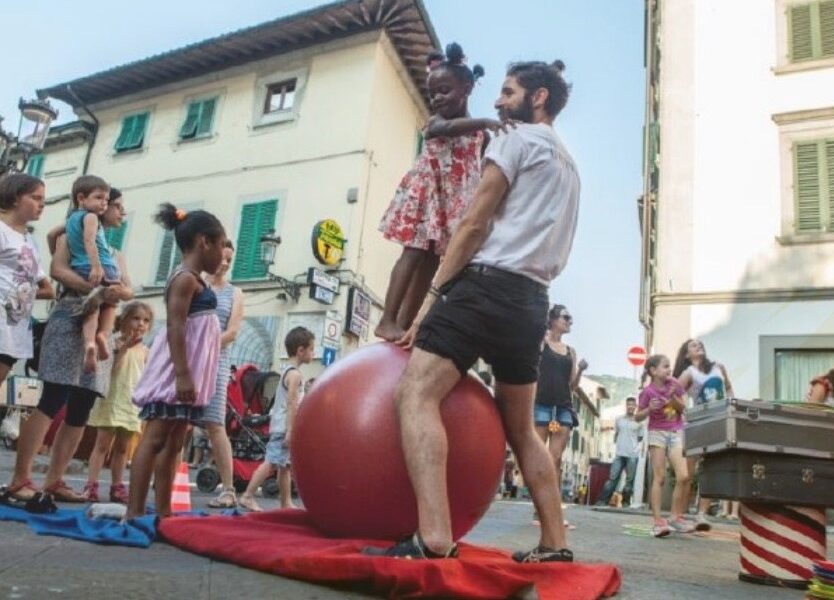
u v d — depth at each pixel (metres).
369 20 14.83
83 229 3.75
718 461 3.18
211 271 3.13
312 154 14.88
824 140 11.77
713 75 12.71
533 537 4.54
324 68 15.36
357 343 13.98
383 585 1.88
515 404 2.55
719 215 12.07
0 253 3.41
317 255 13.30
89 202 3.89
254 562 2.16
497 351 2.37
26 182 3.55
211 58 16.44
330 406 2.50
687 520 5.80
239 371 7.39
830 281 11.27
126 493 4.80
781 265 11.58
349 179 14.34
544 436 5.84
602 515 8.23
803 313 11.27
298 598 1.79
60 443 3.74
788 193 11.80
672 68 13.02
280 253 14.59
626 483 13.05
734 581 3.06
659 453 5.55
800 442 3.03
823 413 3.07
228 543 2.32
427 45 15.41
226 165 15.91
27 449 3.49
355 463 2.39
